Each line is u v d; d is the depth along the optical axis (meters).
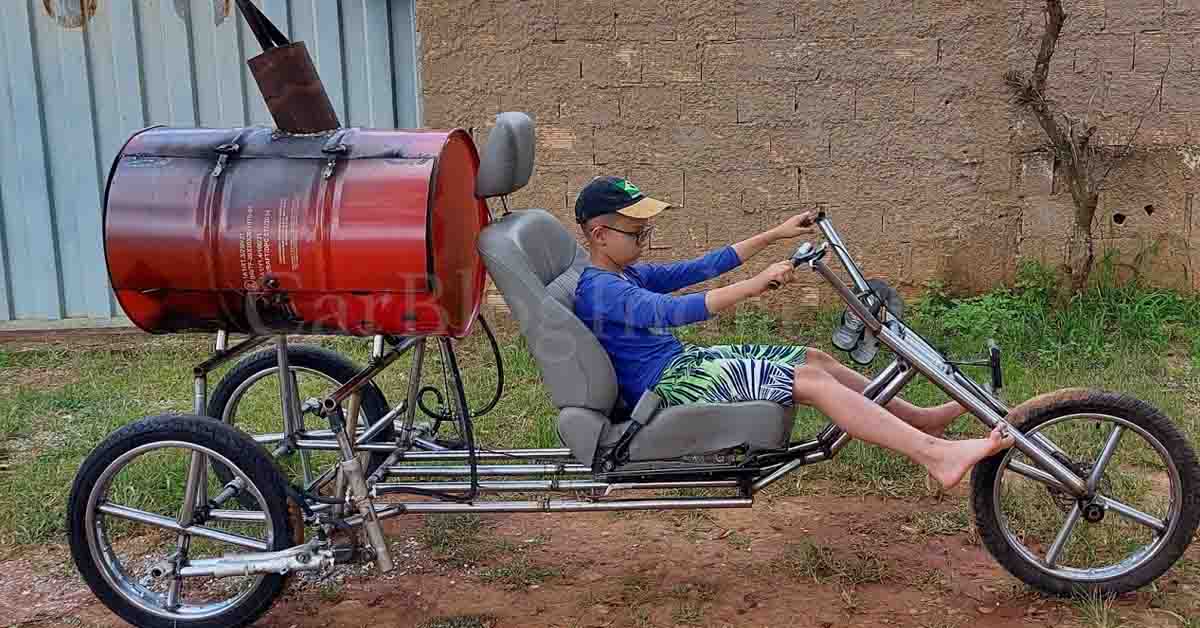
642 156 6.63
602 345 3.34
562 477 3.74
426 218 2.94
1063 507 3.41
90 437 5.00
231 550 3.89
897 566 3.66
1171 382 5.41
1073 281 6.47
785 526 4.01
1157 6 6.27
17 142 6.87
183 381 5.95
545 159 6.65
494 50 6.52
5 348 6.80
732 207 6.67
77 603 3.56
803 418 4.86
